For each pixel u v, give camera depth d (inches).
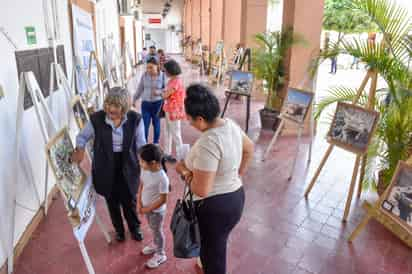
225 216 74.8
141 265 106.0
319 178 173.6
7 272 101.9
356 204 148.1
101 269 104.0
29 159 123.0
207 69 592.4
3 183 103.0
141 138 104.1
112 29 402.6
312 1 225.9
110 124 99.6
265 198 151.9
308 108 174.1
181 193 153.7
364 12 133.5
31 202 123.6
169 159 186.4
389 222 122.1
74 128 190.1
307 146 221.9
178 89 175.8
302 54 234.7
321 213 140.1
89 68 204.1
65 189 87.4
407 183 108.3
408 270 107.1
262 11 351.3
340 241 121.6
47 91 146.0
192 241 77.6
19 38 117.3
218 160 70.4
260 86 282.0
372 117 127.5
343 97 151.4
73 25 192.2
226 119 75.7
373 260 111.7
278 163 192.5
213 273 78.9
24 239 114.9
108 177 102.3
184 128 259.3
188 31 1058.1
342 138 139.0
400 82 126.0
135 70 655.8
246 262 109.1
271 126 253.8
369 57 129.0
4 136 104.2
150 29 1296.8
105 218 133.0
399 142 134.0
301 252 114.8
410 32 126.4
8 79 107.9
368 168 142.9
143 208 97.8
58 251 112.4
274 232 125.9
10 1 111.2
